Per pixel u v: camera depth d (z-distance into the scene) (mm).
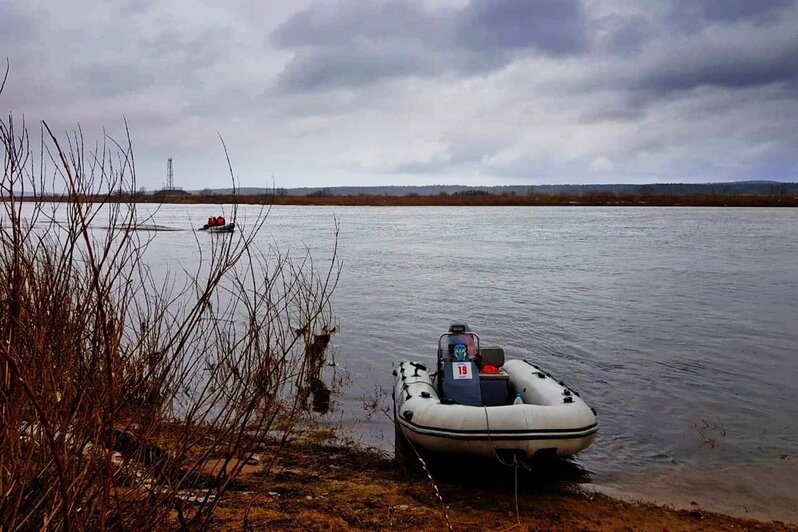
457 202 165375
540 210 130125
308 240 44844
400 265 29203
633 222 74500
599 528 5863
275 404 4496
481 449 6832
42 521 2504
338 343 13891
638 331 15664
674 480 7289
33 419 2424
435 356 13086
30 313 2467
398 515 5750
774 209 126062
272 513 5266
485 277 25359
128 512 2889
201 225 60219
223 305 13641
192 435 3385
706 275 26266
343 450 7750
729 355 13367
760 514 6465
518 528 5699
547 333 15445
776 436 8773
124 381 2857
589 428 7000
